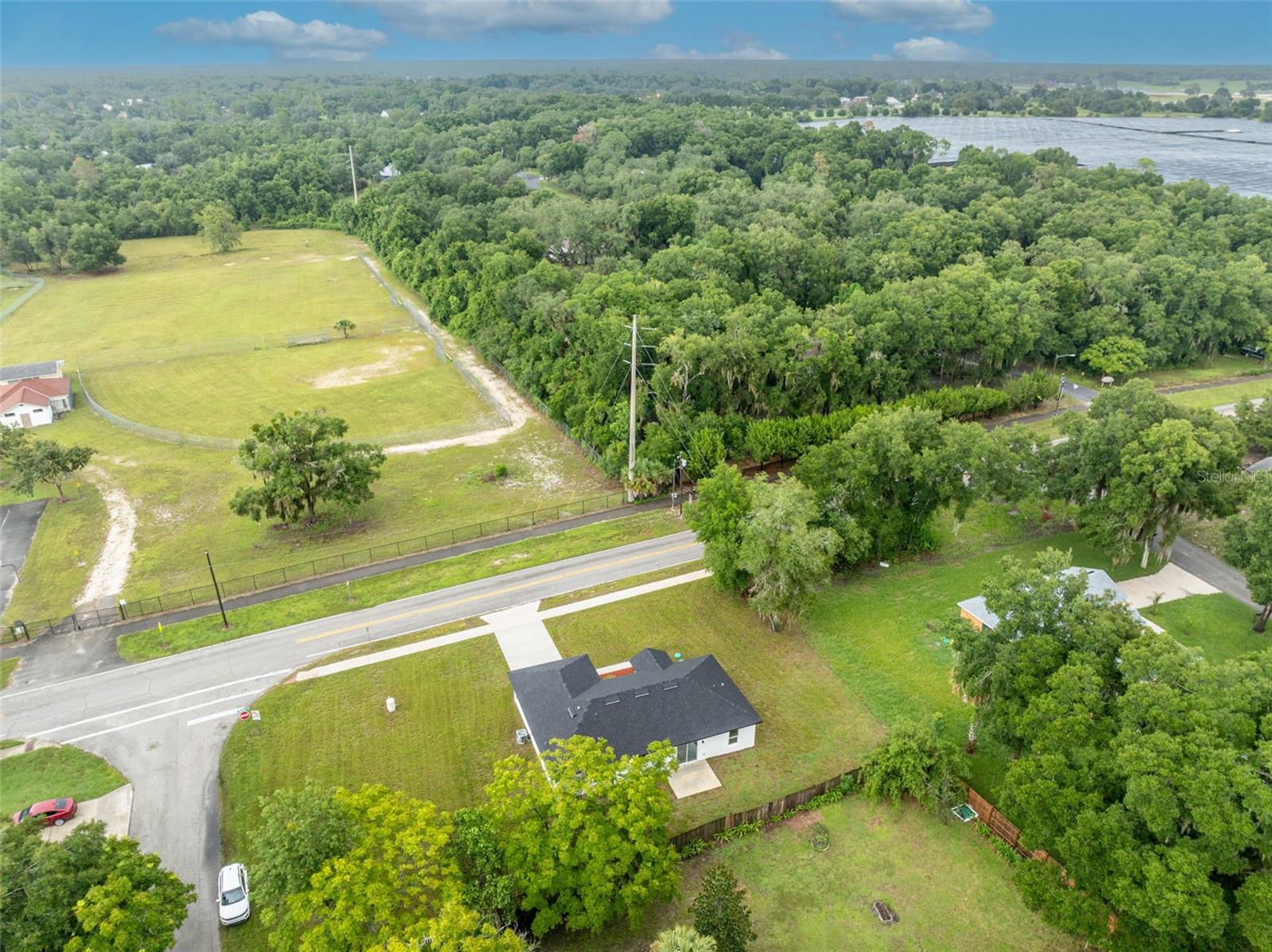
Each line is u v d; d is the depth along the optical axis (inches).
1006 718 1605.6
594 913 1344.7
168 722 1942.7
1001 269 4734.3
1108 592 1733.5
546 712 1822.1
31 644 2235.5
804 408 3420.3
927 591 2455.7
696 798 1729.8
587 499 3024.1
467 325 4788.4
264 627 2299.5
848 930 1456.7
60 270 6653.5
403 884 1267.2
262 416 3814.0
